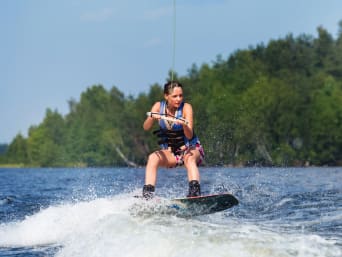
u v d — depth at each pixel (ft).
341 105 484.74
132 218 48.73
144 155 602.44
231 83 543.39
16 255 47.80
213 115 473.67
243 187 104.47
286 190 97.14
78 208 59.98
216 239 40.86
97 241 44.24
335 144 483.92
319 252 38.14
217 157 421.18
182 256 37.91
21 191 116.88
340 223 55.98
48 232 55.06
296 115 481.46
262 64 578.66
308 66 623.77
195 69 588.91
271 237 41.65
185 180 138.10
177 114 56.03
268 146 467.52
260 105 467.93
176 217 50.47
